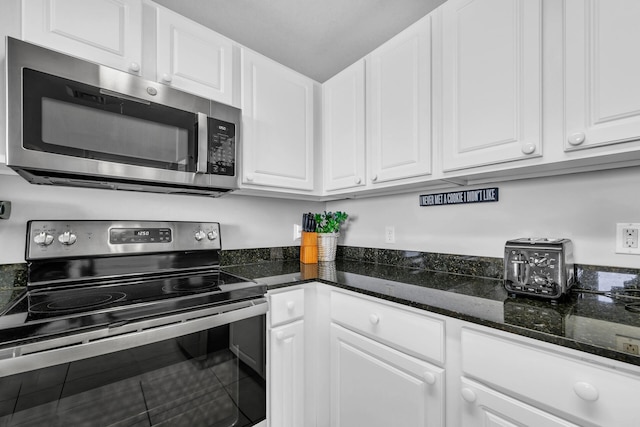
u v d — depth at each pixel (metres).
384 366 1.07
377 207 1.84
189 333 0.95
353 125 1.56
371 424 1.12
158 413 0.89
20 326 0.70
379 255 1.82
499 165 1.02
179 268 1.41
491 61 1.01
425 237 1.59
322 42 1.55
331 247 1.90
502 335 0.77
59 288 1.10
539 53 0.90
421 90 1.23
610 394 0.60
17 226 1.15
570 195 1.11
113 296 0.99
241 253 1.77
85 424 0.77
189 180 1.21
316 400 1.37
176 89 1.18
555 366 0.67
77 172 0.97
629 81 0.75
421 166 1.24
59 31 0.96
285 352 1.25
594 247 1.05
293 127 1.61
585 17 0.81
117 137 1.04
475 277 1.36
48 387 0.73
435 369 0.92
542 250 0.96
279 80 1.55
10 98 0.86
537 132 0.91
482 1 1.03
